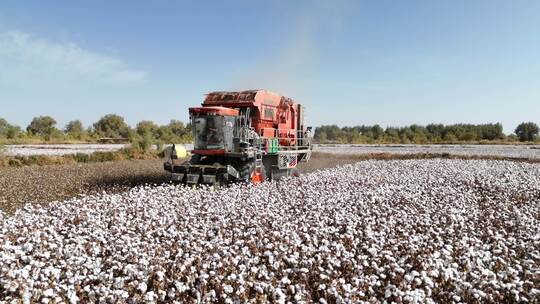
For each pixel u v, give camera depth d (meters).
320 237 8.34
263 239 7.93
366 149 42.50
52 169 21.22
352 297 5.71
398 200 12.13
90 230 8.41
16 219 9.23
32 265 6.46
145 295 5.47
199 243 7.64
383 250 7.50
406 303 5.61
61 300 5.52
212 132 15.28
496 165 25.11
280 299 5.48
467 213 10.70
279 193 12.73
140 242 7.47
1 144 25.02
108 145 46.84
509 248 8.02
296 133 20.31
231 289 5.64
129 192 12.73
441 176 18.56
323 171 20.16
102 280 6.07
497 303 5.81
